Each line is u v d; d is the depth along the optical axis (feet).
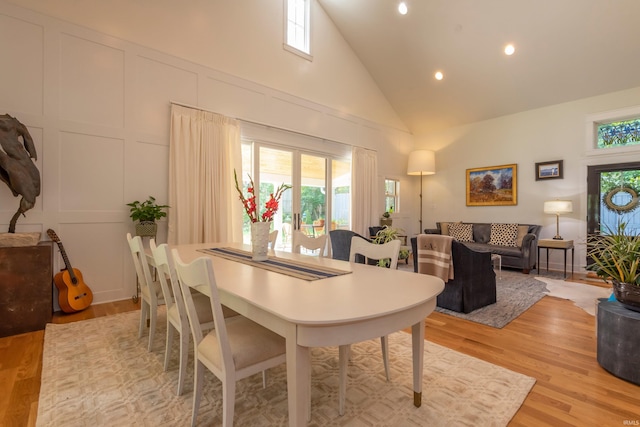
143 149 11.71
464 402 5.41
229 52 14.07
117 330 8.49
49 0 9.94
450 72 18.30
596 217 16.52
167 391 5.67
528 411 5.21
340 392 5.05
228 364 4.13
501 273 16.65
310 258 7.34
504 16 14.64
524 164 19.10
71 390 5.66
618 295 6.57
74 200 10.37
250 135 14.83
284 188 7.52
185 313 5.51
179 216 12.17
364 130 20.66
